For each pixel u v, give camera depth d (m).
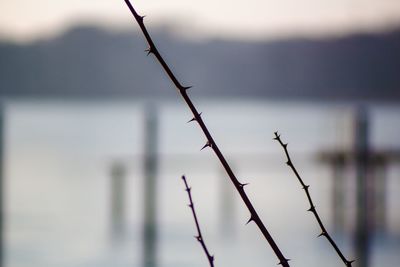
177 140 128.62
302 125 168.50
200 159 84.38
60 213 50.44
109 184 68.38
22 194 59.06
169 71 4.93
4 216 44.56
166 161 82.88
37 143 114.69
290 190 63.69
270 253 38.41
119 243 40.75
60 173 75.62
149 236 43.09
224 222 48.34
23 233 42.31
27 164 82.62
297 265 34.47
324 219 47.62
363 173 39.44
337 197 46.69
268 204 56.22
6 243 39.22
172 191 63.41
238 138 128.50
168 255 37.50
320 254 37.28
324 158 47.16
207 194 62.41
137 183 64.06
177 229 45.72
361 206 39.31
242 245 40.50
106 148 111.19
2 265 33.78
